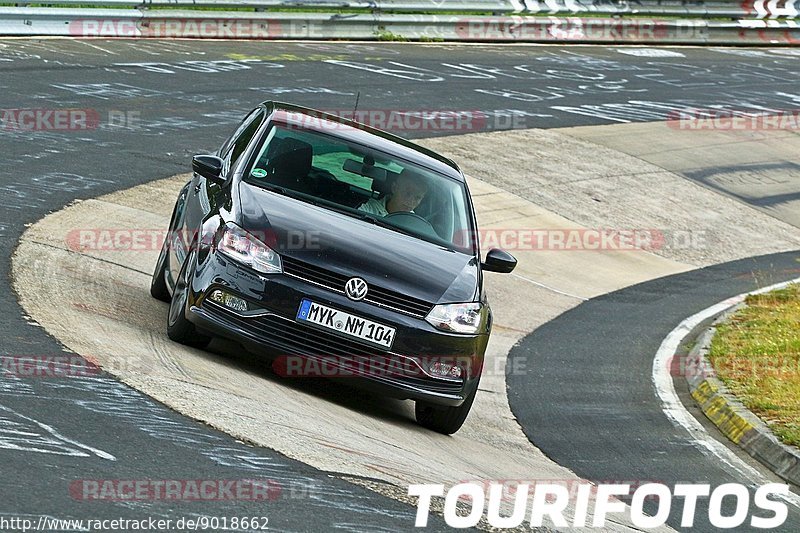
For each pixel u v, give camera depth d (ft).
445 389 85.15
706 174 256.52
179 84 219.41
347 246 85.35
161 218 142.61
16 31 236.43
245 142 98.99
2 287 92.99
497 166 223.71
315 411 80.64
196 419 69.72
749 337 141.69
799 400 114.11
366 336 82.58
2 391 67.05
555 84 305.32
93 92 199.21
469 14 347.36
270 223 85.35
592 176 234.58
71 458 58.80
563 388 118.83
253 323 82.33
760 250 217.15
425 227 93.61
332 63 271.28
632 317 157.99
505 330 142.20
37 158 153.79
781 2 438.40
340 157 96.89
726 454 101.71
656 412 113.70
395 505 63.93
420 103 250.78
